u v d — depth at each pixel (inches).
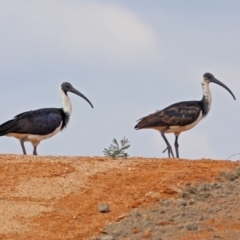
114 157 791.1
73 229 567.8
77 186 660.1
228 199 621.0
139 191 639.8
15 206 613.6
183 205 609.0
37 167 713.0
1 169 706.8
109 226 571.2
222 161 748.6
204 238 534.9
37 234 557.3
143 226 565.9
